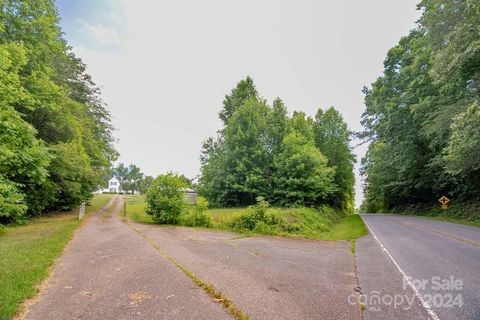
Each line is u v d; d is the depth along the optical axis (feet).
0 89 33.78
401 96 92.94
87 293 17.30
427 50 70.49
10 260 23.66
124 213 85.76
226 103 132.67
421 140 91.04
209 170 119.65
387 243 36.86
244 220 56.34
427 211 100.53
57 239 35.53
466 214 76.64
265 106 116.88
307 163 96.89
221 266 24.44
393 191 122.31
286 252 32.50
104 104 115.44
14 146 34.32
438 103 73.46
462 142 51.19
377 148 113.19
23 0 49.49
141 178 399.65
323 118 129.39
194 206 63.26
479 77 53.98
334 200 124.36
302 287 18.85
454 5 54.80
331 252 32.81
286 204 95.14
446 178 88.02
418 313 14.61
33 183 59.77
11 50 39.09
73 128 74.23
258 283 19.61
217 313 14.48
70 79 93.40
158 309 14.93
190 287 18.44
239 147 108.47
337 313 14.64
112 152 120.98
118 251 30.25
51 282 19.43
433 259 26.58
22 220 54.19
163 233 45.88
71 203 89.45
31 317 13.98
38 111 64.64
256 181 102.37
